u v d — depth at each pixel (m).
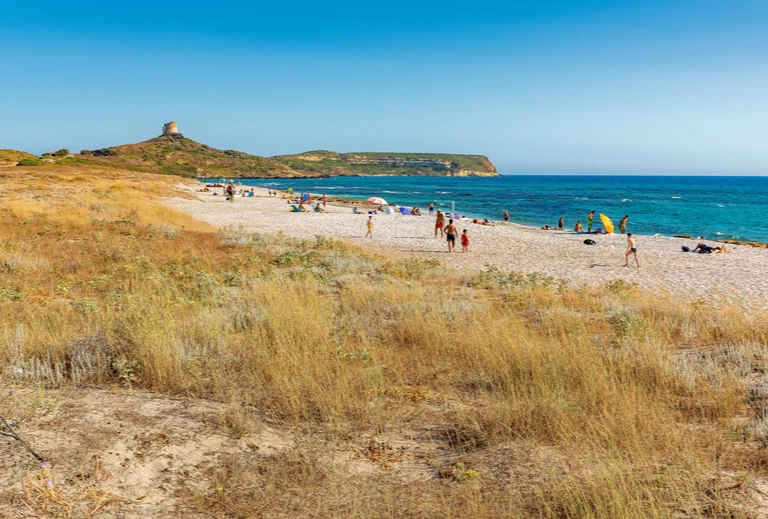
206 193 71.06
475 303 11.87
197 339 7.49
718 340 8.83
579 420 5.02
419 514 3.61
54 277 13.08
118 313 8.32
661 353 7.07
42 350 6.57
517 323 8.98
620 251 27.02
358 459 4.40
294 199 65.56
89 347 6.58
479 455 4.50
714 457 4.38
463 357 7.39
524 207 73.00
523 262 22.55
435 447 4.70
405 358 7.38
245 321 8.82
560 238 32.78
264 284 11.80
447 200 88.81
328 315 9.28
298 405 5.27
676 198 99.06
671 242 31.58
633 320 9.26
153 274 12.93
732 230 45.66
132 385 5.80
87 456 3.98
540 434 4.84
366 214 46.62
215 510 3.54
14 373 5.68
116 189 48.50
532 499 3.79
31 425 4.38
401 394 5.81
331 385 5.72
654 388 6.10
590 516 3.39
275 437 4.73
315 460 4.19
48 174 64.69
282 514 3.55
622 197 102.88
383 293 11.80
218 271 15.30
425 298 11.85
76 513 3.29
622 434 4.62
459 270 19.66
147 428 4.59
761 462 4.33
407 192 119.38
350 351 7.18
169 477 3.89
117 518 3.31
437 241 29.50
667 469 3.91
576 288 15.88
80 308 8.75
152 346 6.25
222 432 4.68
